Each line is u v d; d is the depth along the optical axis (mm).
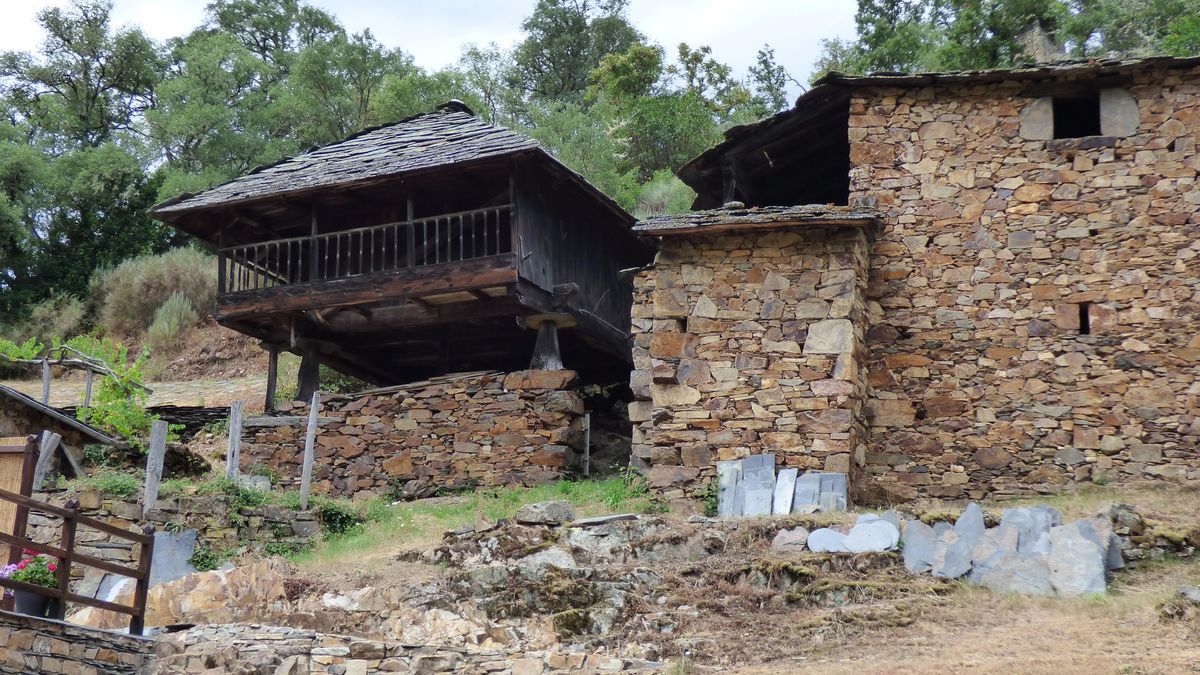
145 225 36844
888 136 16406
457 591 12352
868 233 15992
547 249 19156
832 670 9875
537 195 19047
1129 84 15938
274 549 14781
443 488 18047
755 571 12008
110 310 32812
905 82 16234
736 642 10828
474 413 18297
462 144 19469
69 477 16266
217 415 22016
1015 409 15484
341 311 19562
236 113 39688
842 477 14391
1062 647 9992
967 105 16328
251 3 45281
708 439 15148
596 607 11547
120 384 18984
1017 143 16109
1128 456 15055
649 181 32875
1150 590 11422
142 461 17266
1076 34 26125
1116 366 15328
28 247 35719
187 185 35188
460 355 21984
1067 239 15766
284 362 27875
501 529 13422
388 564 13539
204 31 44781
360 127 36625
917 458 15578
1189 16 24969
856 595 11570
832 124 17438
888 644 10516
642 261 22781
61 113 40188
